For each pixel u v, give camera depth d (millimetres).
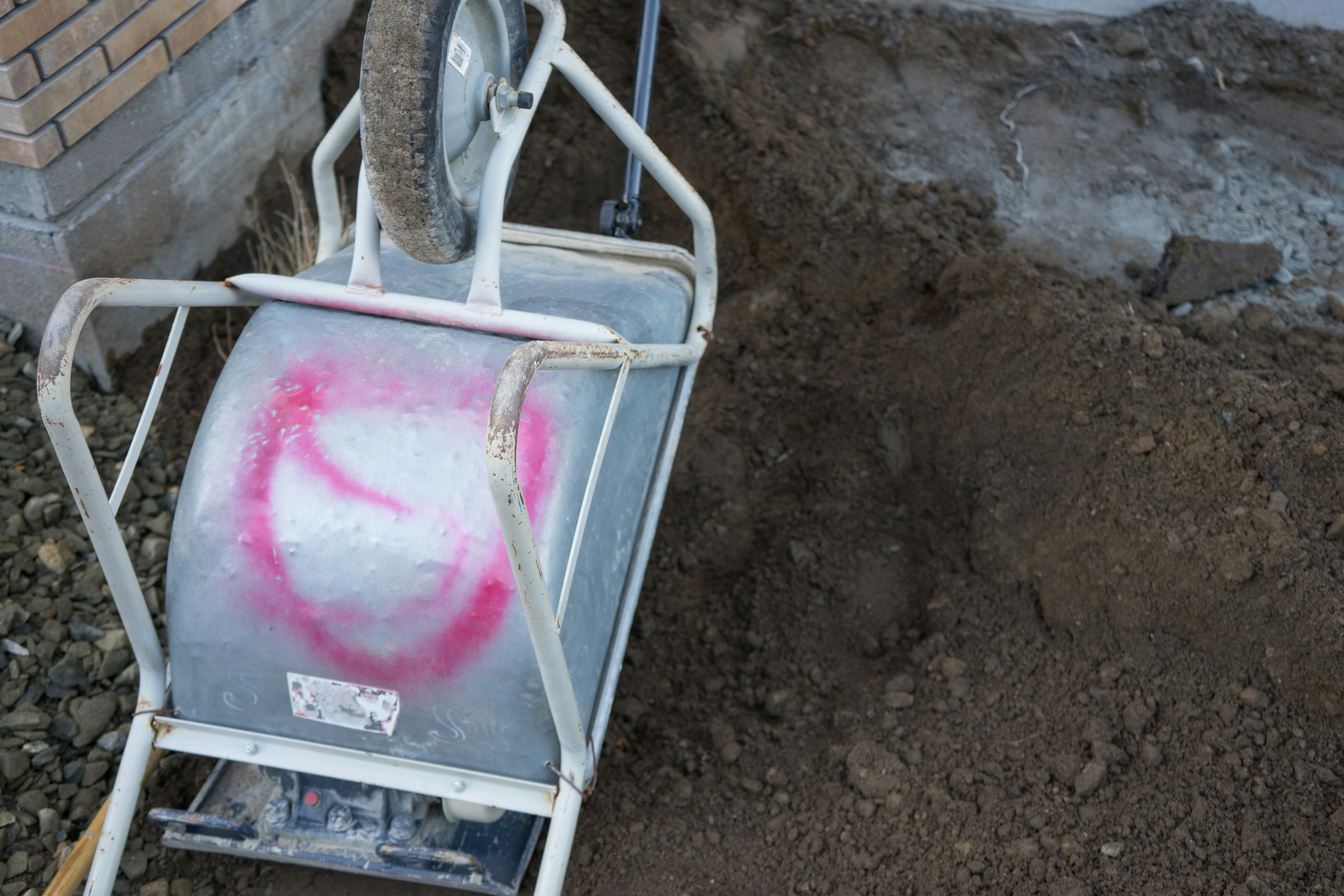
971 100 3818
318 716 1763
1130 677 2430
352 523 1673
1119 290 3107
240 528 1688
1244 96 3805
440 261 1772
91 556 2693
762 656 2902
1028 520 2783
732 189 3576
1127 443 2643
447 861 1818
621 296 2180
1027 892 2092
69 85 2561
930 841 2227
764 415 3387
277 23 3396
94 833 2088
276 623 1694
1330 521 2352
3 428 2797
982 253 3201
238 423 1740
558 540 1697
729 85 3721
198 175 3150
